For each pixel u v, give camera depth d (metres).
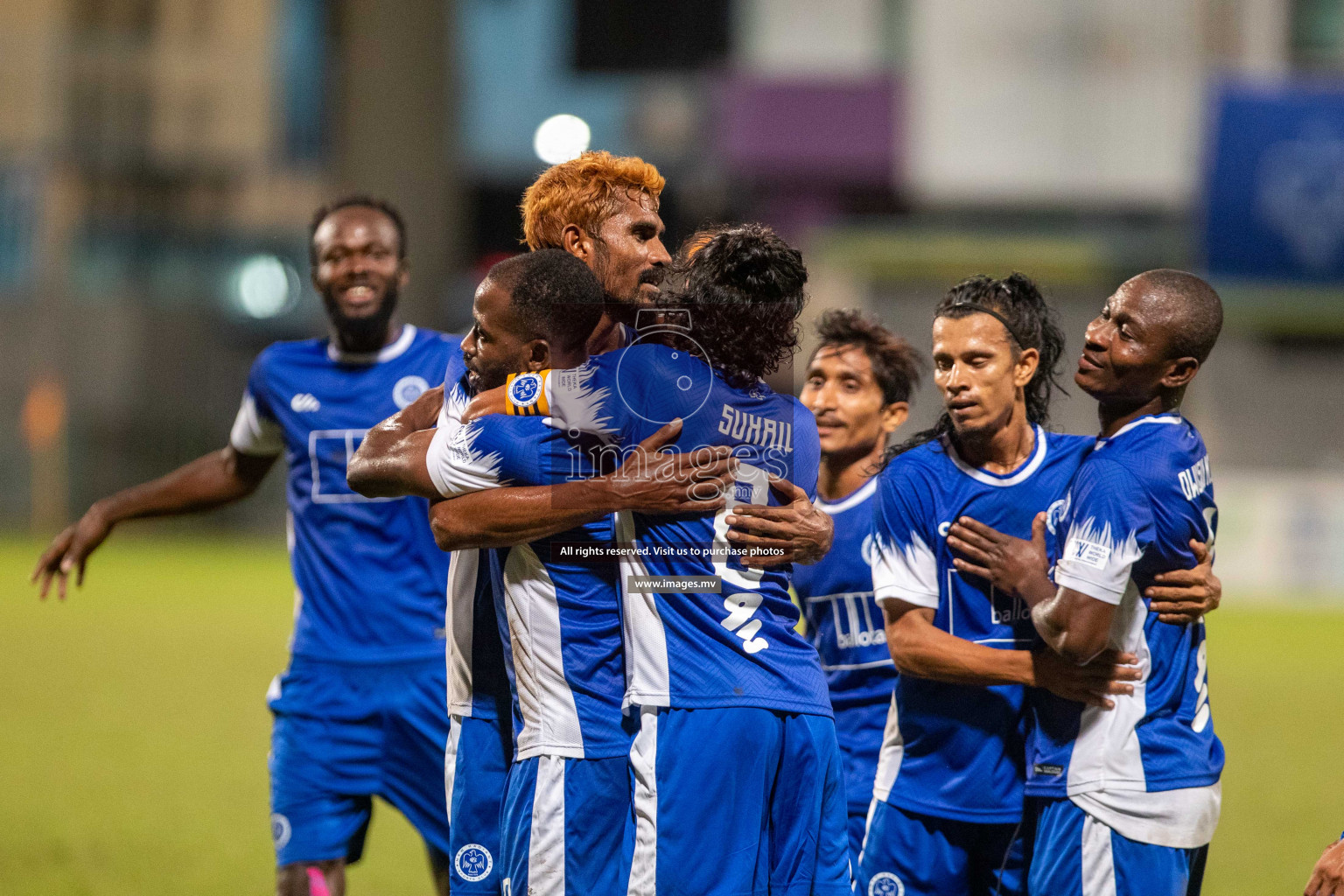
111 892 16.89
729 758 9.19
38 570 14.61
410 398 14.35
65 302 103.75
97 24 114.19
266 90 116.69
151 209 116.06
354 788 13.75
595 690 9.72
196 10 115.75
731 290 9.63
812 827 9.43
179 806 21.92
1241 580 64.56
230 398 109.19
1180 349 10.42
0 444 99.94
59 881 17.33
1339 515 64.19
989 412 10.50
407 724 13.72
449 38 90.75
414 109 89.38
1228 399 77.69
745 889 9.12
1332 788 24.08
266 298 114.88
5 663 38.19
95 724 29.30
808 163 90.19
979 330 10.49
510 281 9.62
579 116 111.94
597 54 102.19
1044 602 10.11
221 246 116.06
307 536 14.13
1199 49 84.00
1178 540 10.34
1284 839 20.31
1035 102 86.44
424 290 89.88
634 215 10.72
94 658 39.53
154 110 115.50
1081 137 86.00
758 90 90.56
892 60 89.75
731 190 93.56
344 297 14.07
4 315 103.81
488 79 113.06
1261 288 75.94
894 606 10.88
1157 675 10.41
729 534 9.50
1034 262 85.88
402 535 13.88
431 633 13.83
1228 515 64.75
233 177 116.75
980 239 87.25
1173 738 10.28
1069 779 10.27
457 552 10.71
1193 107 84.62
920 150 88.38
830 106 89.75
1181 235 85.12
